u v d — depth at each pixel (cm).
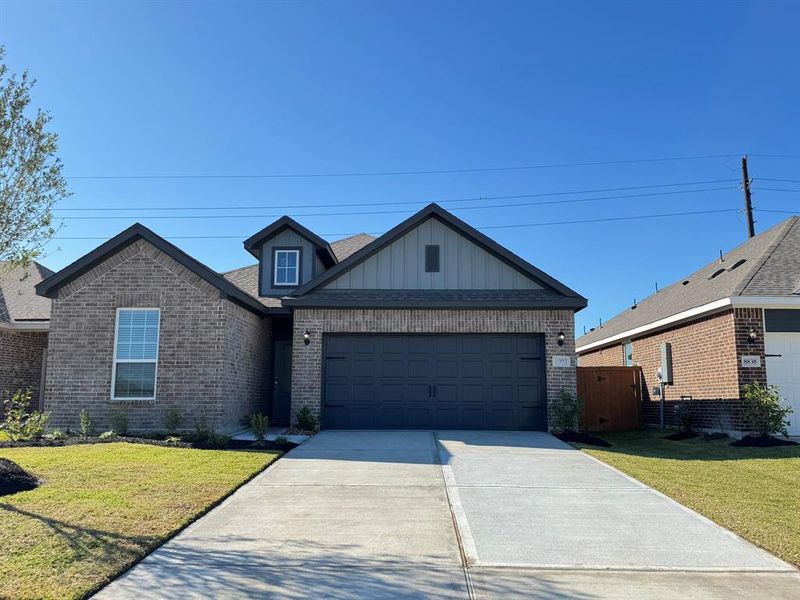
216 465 945
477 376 1468
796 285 1373
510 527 657
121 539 589
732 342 1388
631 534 637
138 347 1345
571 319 1470
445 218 1548
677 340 1680
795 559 561
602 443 1270
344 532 634
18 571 504
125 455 1016
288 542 603
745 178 2666
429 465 990
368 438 1289
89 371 1334
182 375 1323
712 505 748
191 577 512
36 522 628
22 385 1703
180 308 1344
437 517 691
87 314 1352
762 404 1291
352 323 1484
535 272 1505
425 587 493
